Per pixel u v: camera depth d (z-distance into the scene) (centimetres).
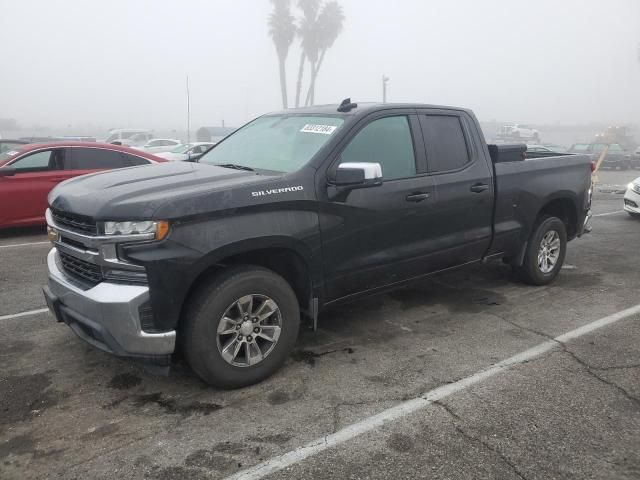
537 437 305
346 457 288
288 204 360
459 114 492
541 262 584
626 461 285
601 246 812
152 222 308
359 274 409
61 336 451
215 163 439
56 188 391
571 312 510
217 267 353
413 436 306
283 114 481
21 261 709
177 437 306
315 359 407
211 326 336
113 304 310
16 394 354
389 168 423
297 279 394
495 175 502
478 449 294
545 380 372
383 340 443
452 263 484
